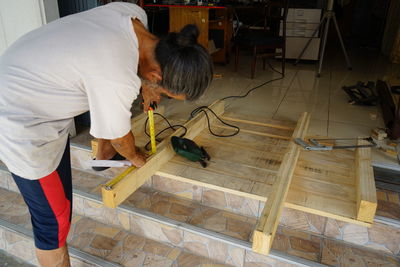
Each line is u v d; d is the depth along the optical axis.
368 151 2.00
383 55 5.61
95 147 1.96
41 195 1.35
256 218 1.90
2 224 2.07
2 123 1.15
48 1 2.21
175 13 4.02
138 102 3.17
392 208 1.77
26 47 1.14
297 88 3.64
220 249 1.78
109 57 1.08
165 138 2.08
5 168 2.38
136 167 1.66
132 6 1.33
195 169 1.92
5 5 2.26
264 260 1.70
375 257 1.69
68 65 1.09
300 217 1.81
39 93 1.13
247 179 1.84
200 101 3.14
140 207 1.97
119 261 1.81
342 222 1.73
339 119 2.78
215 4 4.09
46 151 1.25
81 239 1.96
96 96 1.11
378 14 6.79
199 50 1.05
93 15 1.19
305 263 1.63
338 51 5.88
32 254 2.03
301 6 5.39
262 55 4.03
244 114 2.80
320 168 1.97
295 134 2.17
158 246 1.91
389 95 2.98
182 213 1.93
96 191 2.14
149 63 1.16
